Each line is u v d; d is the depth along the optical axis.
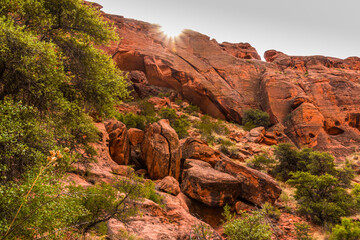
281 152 22.50
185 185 12.09
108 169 11.46
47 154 3.98
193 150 16.20
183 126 29.22
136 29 58.78
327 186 12.20
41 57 4.81
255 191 12.76
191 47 59.34
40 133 4.22
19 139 3.69
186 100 54.00
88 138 8.41
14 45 4.38
